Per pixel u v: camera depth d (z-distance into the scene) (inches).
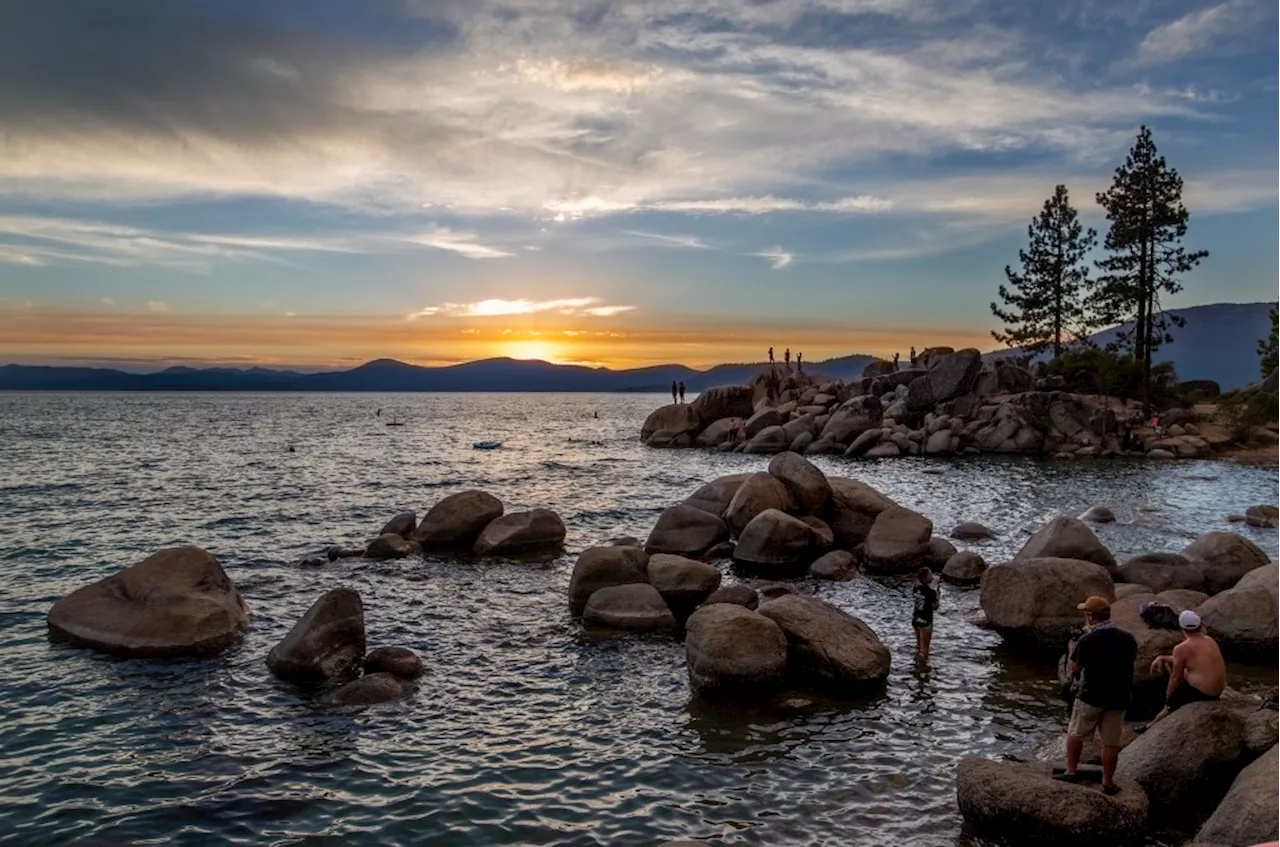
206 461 2605.8
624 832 465.1
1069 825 437.4
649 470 2460.6
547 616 903.7
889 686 694.5
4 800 505.4
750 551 1159.0
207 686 687.7
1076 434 2861.7
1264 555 935.7
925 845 448.8
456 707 650.8
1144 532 1397.6
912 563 1130.0
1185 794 474.0
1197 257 3157.0
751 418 3356.3
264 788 520.1
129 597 796.6
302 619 734.5
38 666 727.7
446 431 4552.2
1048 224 3727.9
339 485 2044.8
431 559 1182.3
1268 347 4227.4
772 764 550.6
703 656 674.8
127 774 539.5
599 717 630.5
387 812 489.7
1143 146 3191.4
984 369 3312.0
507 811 489.7
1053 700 663.1
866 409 3127.5
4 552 1207.6
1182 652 534.9
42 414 6166.3
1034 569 784.3
